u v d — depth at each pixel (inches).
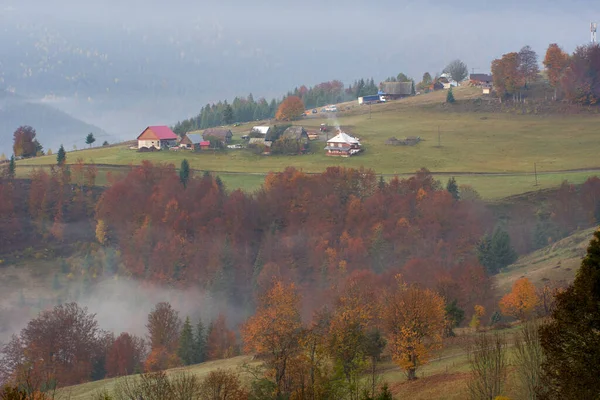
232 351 5221.5
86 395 3624.5
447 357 3481.8
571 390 1753.2
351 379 2610.7
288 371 2432.3
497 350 2443.4
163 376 2741.1
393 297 3659.0
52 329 5255.9
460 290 5201.8
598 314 1782.7
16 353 5241.1
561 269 5580.7
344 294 5221.5
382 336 3794.3
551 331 1873.8
